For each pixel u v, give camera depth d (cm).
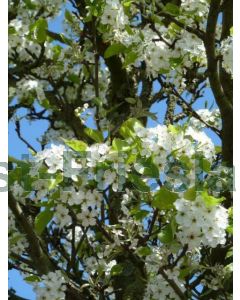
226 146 372
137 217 303
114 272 329
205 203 276
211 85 367
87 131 306
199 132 299
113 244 305
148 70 383
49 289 310
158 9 390
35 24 407
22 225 322
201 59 393
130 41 367
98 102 391
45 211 293
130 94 440
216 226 276
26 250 362
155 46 366
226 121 373
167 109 423
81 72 474
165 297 316
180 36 376
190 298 319
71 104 447
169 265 298
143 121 432
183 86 420
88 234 396
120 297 373
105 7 365
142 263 321
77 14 422
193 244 280
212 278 327
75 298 333
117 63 443
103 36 404
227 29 398
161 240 286
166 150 287
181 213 277
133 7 432
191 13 372
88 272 341
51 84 442
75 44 413
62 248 380
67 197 289
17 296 353
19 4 466
